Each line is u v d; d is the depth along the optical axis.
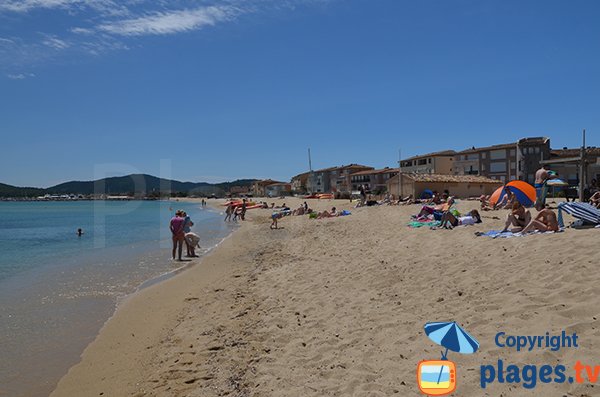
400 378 4.61
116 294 11.03
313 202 59.44
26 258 18.11
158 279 12.88
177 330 7.78
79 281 12.80
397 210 28.34
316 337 6.38
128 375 6.04
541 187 16.08
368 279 9.27
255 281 11.24
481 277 7.77
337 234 19.19
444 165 76.38
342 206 45.62
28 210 82.94
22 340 7.66
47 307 9.83
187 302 9.84
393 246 12.98
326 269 11.17
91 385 5.82
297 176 132.38
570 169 54.16
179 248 16.67
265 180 147.50
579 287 6.10
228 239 23.58
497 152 67.94
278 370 5.41
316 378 5.00
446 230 14.63
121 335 7.82
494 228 13.90
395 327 6.15
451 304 6.68
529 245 9.46
